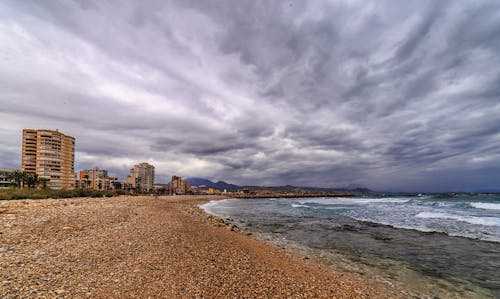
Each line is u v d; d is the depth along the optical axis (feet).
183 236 43.98
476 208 119.96
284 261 35.24
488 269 32.91
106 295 18.85
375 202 225.76
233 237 51.34
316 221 87.45
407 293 25.55
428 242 48.80
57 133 308.81
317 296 23.25
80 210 60.23
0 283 18.99
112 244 33.09
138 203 116.57
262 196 650.84
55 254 27.20
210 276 25.07
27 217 44.52
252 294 21.98
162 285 21.66
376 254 40.98
